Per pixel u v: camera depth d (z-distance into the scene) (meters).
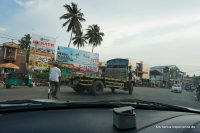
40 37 40.84
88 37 66.44
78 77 20.39
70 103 2.02
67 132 1.51
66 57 40.34
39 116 1.67
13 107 1.74
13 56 44.09
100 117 1.77
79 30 54.62
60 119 1.66
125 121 1.54
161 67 101.06
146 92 30.97
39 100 2.25
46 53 41.25
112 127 1.60
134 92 28.44
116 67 25.31
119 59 25.25
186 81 125.75
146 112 2.06
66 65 40.12
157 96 24.64
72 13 53.56
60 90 23.31
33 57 40.28
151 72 86.75
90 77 20.23
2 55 43.84
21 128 1.49
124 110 1.58
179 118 1.93
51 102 2.06
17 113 1.67
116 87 22.91
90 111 1.90
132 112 1.61
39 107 1.80
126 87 24.25
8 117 1.59
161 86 83.56
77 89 21.12
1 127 1.47
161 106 2.34
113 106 2.15
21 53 45.47
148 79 69.75
